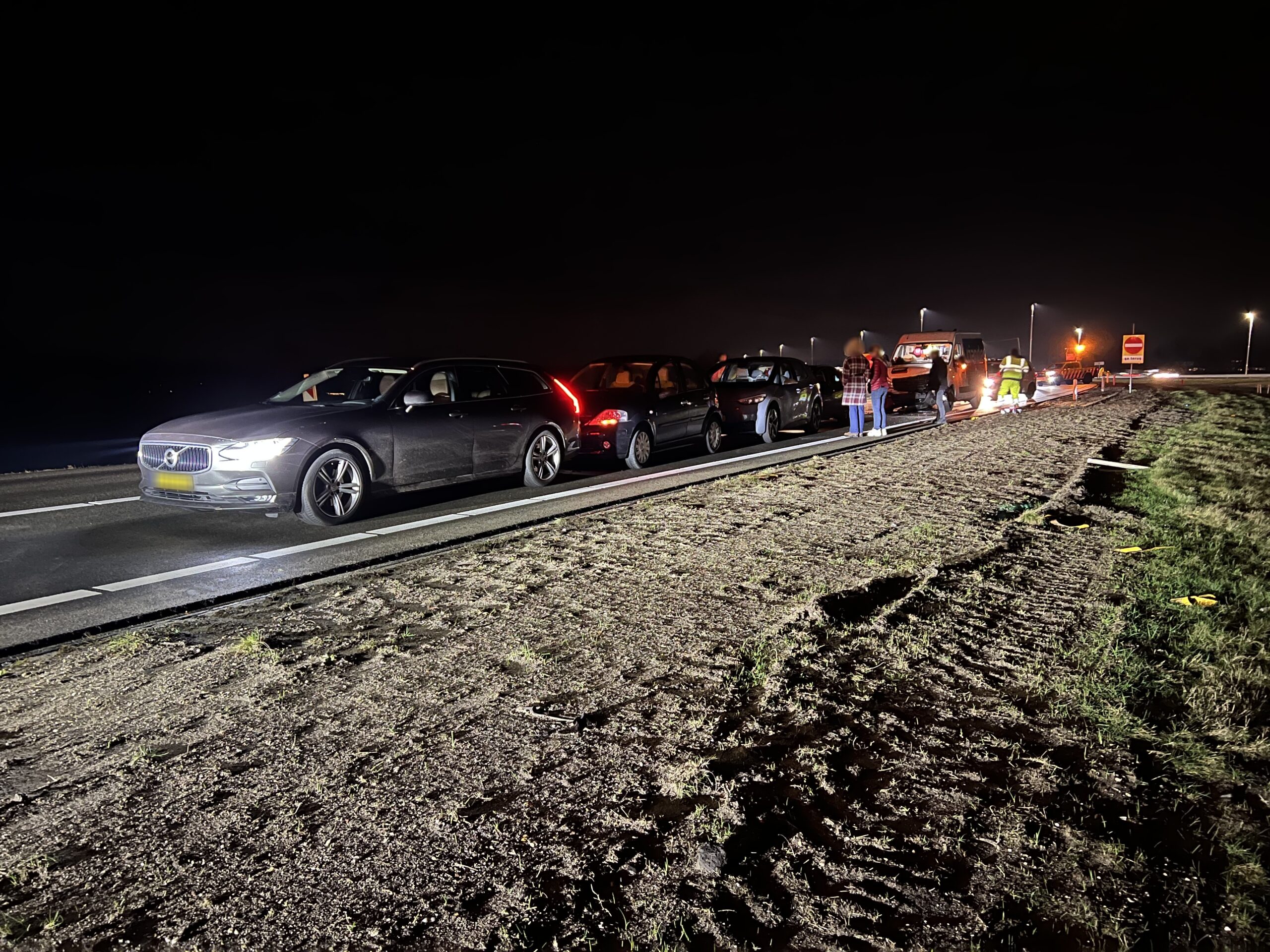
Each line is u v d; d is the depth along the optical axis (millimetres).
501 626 4805
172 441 7809
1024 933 2293
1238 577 5465
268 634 4770
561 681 4000
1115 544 6484
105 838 2785
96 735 3537
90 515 8672
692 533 7184
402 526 8047
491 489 10359
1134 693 3777
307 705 3789
